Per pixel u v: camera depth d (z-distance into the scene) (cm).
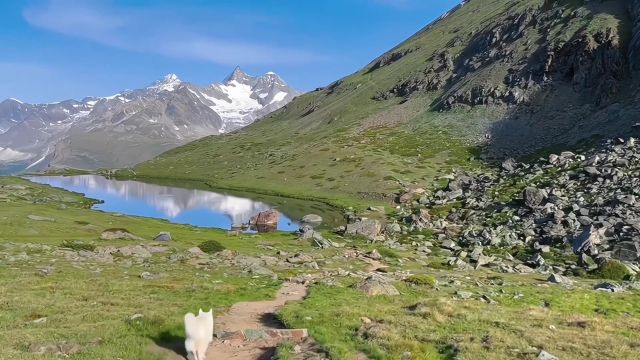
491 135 16212
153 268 4797
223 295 3481
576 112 15175
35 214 8262
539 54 18338
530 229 7838
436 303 3027
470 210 9812
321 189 14225
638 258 6091
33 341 2066
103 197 16112
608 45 15762
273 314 2895
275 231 9594
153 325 2400
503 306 3322
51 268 4275
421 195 12162
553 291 4297
